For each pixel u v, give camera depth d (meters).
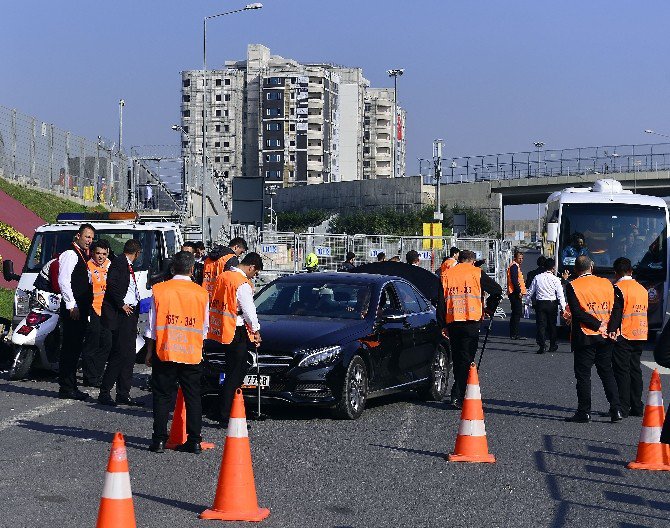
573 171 79.75
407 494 8.52
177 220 32.03
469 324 14.03
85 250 14.30
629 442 11.53
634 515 7.95
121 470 6.38
